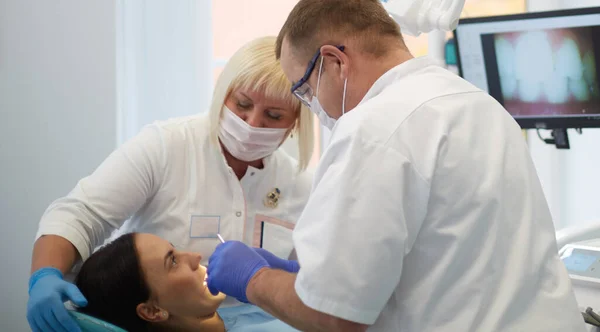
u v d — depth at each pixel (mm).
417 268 1142
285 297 1143
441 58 3031
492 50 2303
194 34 2799
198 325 1670
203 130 1947
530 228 1154
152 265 1619
